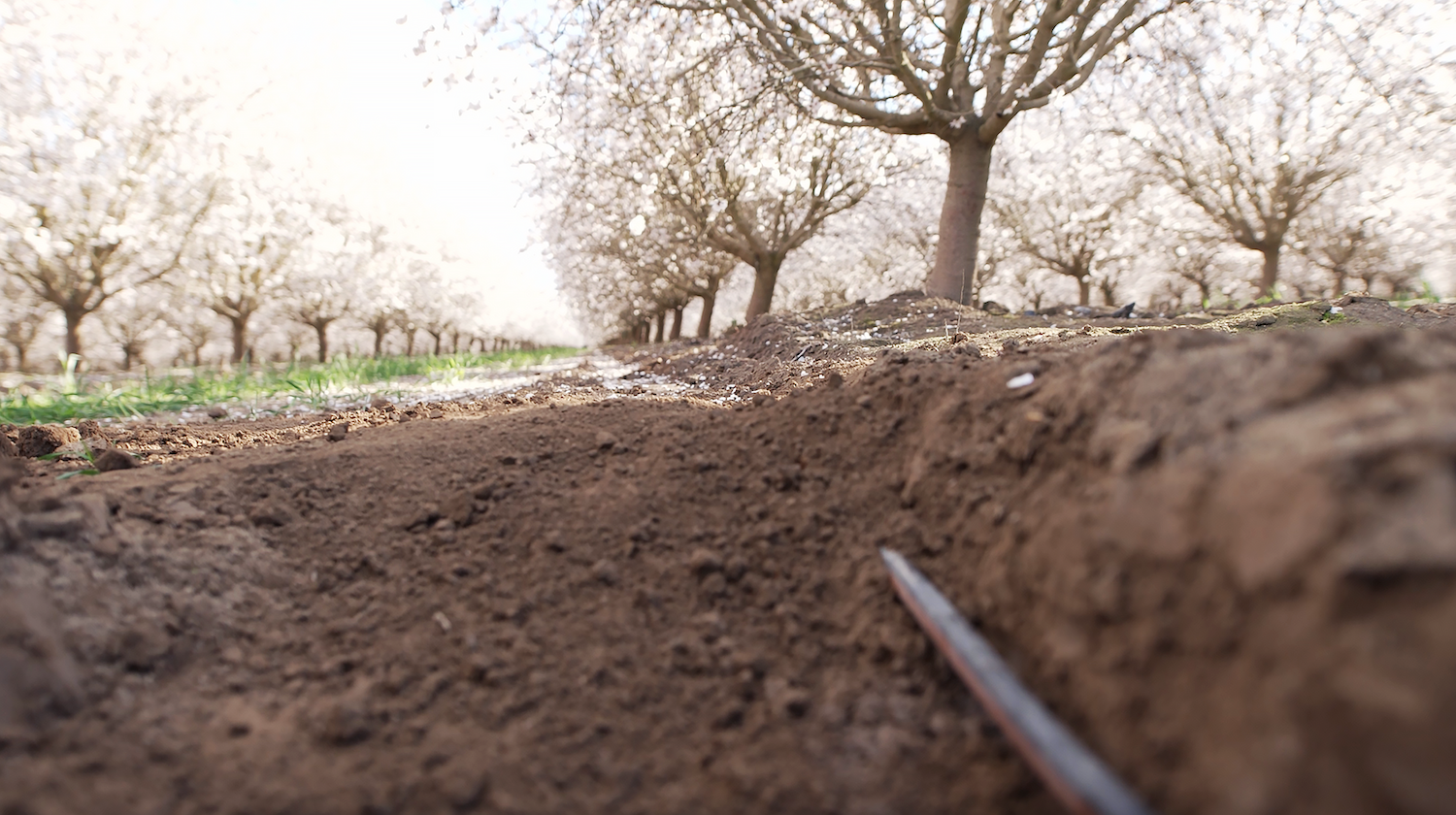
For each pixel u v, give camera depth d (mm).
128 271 13578
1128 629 1280
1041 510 1611
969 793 1311
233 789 1360
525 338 34062
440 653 1760
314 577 2059
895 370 2607
